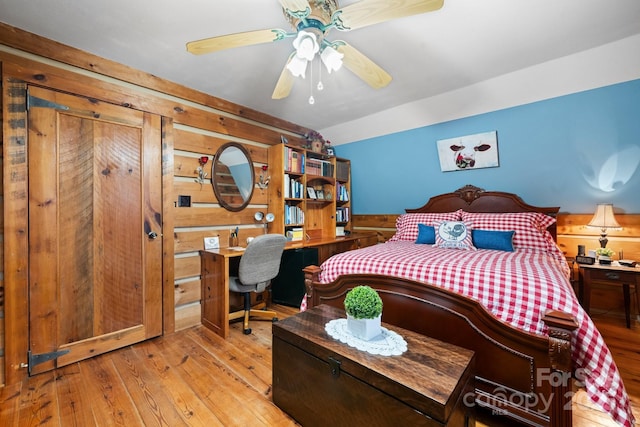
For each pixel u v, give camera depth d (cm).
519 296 130
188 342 220
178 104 253
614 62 220
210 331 241
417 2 119
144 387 162
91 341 194
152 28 179
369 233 396
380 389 102
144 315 220
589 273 218
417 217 312
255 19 172
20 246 169
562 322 111
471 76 256
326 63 152
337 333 131
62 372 176
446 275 153
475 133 301
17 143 168
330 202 385
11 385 163
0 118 169
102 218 201
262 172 325
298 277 299
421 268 163
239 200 298
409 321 156
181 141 254
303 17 134
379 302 127
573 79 240
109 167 205
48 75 182
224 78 245
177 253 247
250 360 192
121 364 186
